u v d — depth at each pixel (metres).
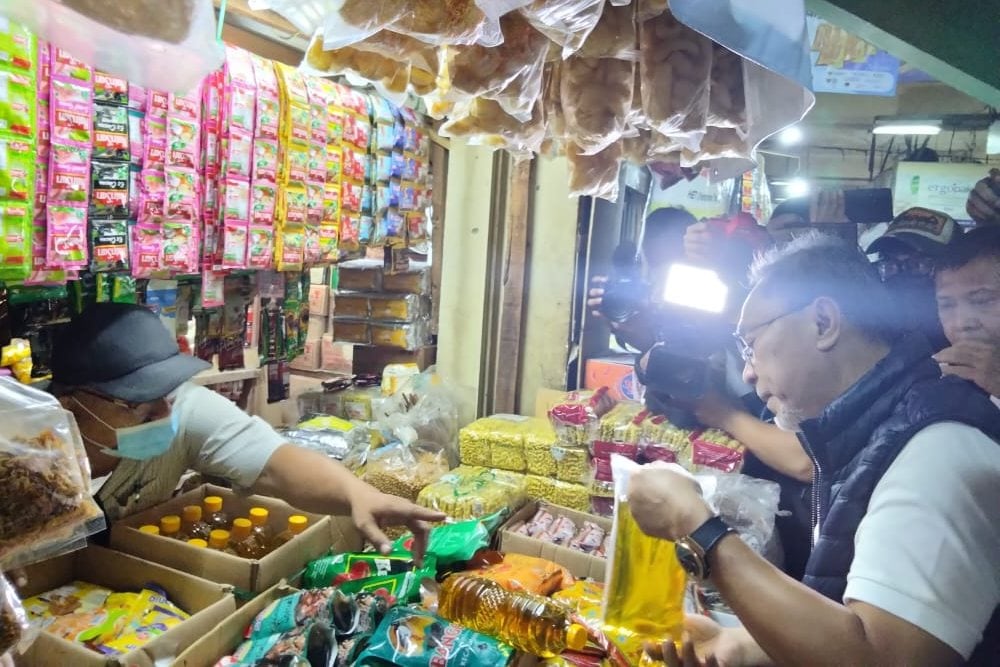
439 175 2.72
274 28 1.76
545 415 2.31
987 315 1.00
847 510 0.89
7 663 0.77
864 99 4.97
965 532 0.74
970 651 0.71
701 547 0.83
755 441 1.50
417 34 0.72
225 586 1.33
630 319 1.65
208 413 1.68
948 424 0.82
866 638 0.72
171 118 1.50
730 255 1.44
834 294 0.94
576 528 1.88
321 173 1.90
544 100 1.12
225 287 1.99
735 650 1.07
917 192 4.29
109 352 1.34
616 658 1.13
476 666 1.19
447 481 1.96
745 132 1.00
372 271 2.62
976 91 1.12
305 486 1.57
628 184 2.61
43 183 1.27
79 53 0.64
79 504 0.84
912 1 1.02
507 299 2.43
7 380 0.85
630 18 0.88
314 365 3.26
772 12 0.70
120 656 1.10
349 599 1.30
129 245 1.46
